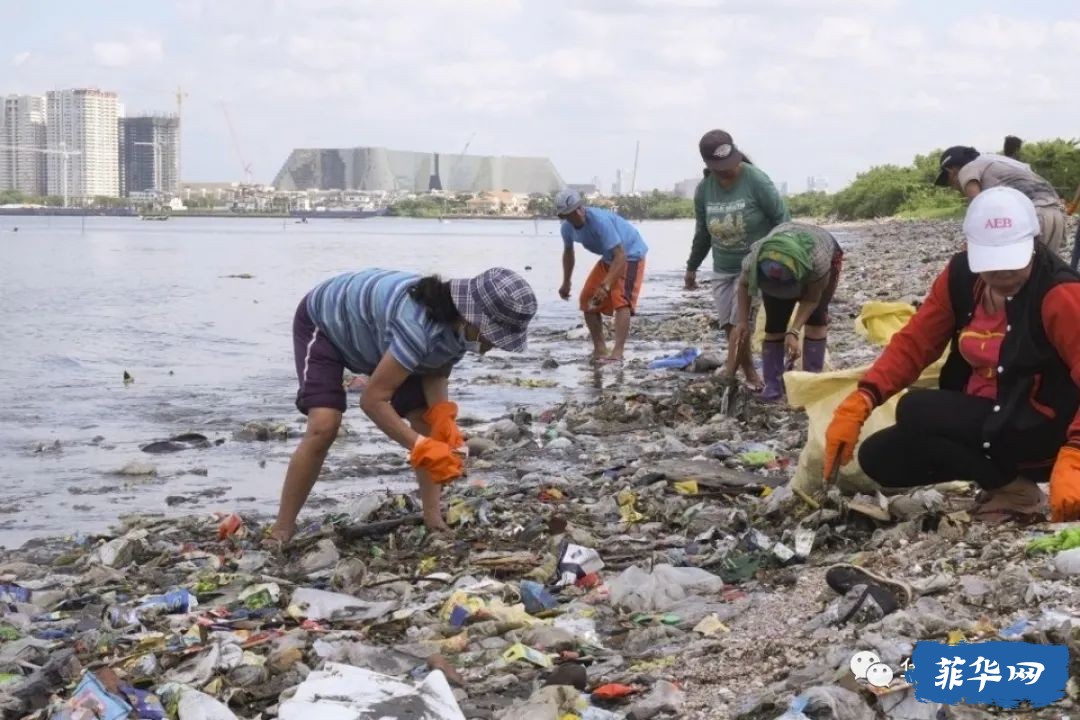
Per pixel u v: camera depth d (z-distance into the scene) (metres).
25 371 15.23
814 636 4.49
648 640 4.84
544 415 10.75
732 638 4.70
